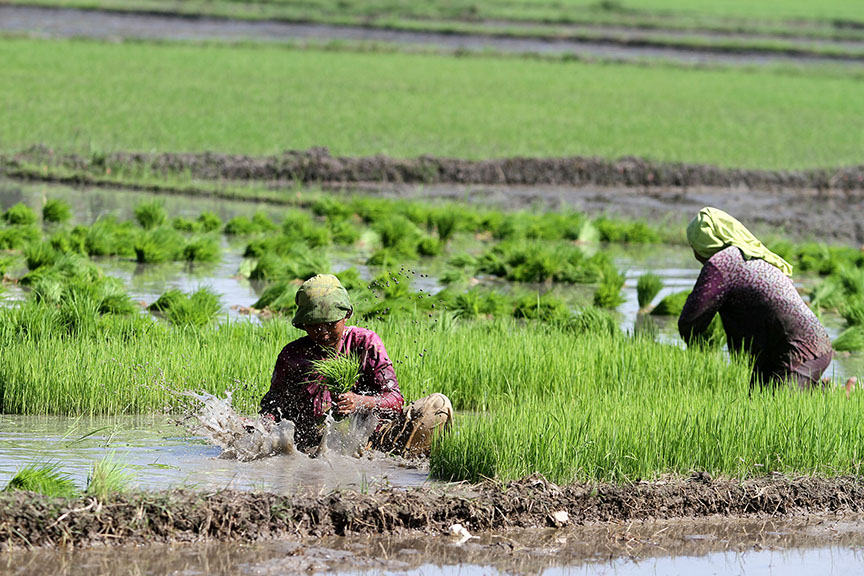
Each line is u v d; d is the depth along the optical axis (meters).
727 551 24.31
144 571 21.11
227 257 64.31
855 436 29.45
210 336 38.41
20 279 51.62
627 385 35.25
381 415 29.00
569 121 136.62
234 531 23.09
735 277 33.69
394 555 22.88
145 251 61.28
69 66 160.00
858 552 24.58
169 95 137.62
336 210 80.06
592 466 27.16
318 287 27.61
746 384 34.34
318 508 23.91
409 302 47.78
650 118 144.12
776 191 107.88
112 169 91.75
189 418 31.61
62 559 21.44
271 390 28.86
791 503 26.81
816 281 66.44
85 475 25.72
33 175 88.31
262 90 149.00
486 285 61.12
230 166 94.81
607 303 55.47
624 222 83.69
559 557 23.39
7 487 23.84
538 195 97.38
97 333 37.66
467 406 35.25
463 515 24.62
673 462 28.00
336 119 126.31
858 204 102.62
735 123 144.75
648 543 24.48
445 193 95.31
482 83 174.25
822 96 183.25
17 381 32.44
